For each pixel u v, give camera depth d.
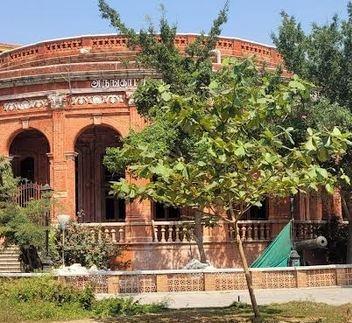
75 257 28.84
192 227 25.78
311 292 23.77
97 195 36.84
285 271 25.20
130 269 30.91
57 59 36.50
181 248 31.27
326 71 27.55
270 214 32.47
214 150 13.31
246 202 15.02
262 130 16.22
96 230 30.72
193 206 15.10
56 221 31.22
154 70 29.72
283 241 28.53
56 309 18.25
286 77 32.91
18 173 37.50
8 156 33.38
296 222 32.75
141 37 27.41
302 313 16.41
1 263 30.44
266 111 13.85
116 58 35.56
